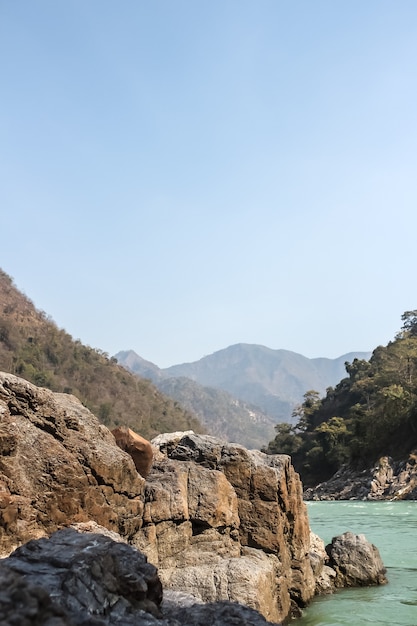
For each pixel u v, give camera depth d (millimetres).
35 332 131625
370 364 126688
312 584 12508
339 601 12172
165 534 9617
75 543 4941
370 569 13797
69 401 9219
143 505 9266
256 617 5145
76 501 7707
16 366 111312
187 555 9734
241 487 11172
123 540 7680
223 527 10375
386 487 70812
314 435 108688
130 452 10000
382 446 81875
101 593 4141
